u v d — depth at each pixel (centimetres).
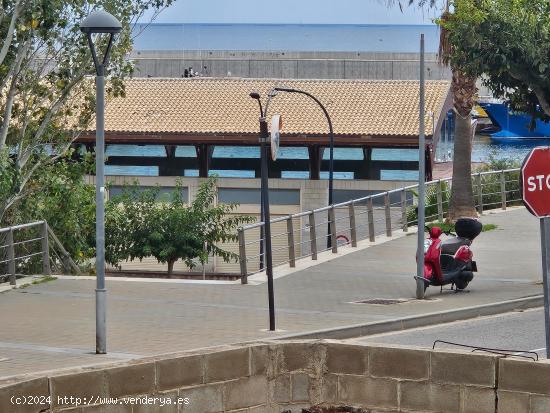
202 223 3859
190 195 5597
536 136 11056
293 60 7738
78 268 2909
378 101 5634
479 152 9762
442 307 2120
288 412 1300
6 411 1098
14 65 2802
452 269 2338
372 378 1280
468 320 2077
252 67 7775
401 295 2295
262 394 1291
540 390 1197
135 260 4638
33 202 3009
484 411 1224
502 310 2161
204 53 8838
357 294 2302
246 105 5641
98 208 1562
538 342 1823
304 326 1886
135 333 1777
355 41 18062
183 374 1230
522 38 2400
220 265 4753
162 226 3834
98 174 1559
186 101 5691
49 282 2388
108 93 3131
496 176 3988
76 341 1683
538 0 2420
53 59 2981
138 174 5678
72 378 1151
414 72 7569
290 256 2723
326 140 5375
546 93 2512
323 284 2445
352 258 2872
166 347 1642
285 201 5588
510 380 1211
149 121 5512
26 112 2989
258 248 4816
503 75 2577
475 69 2464
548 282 1189
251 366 1280
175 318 1953
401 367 1266
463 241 2369
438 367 1247
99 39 2992
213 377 1252
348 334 1870
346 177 5588
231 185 5603
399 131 5369
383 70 7619
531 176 1162
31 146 2986
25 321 1880
